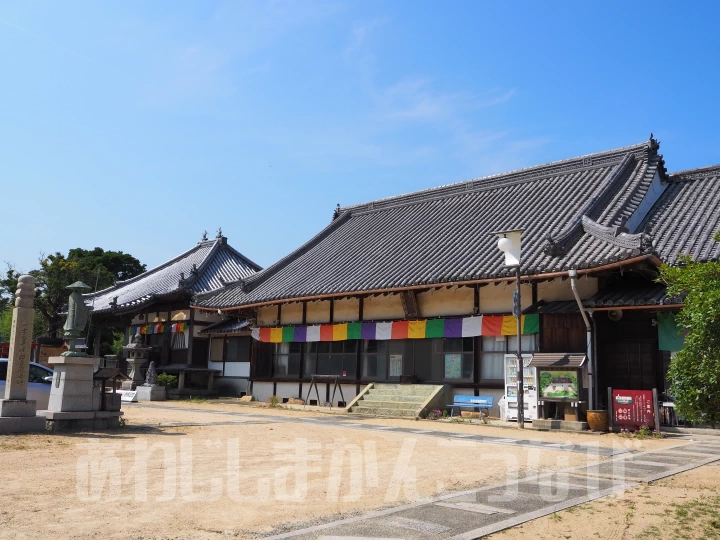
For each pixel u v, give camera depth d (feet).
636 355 58.90
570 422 53.83
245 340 101.50
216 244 131.75
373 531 20.84
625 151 79.77
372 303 79.05
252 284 92.38
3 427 41.73
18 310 44.78
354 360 80.23
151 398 89.76
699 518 22.79
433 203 97.91
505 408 60.70
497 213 82.58
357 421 60.54
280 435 46.44
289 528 21.20
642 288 58.65
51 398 46.11
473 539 20.10
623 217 65.31
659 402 55.42
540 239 67.82
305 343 86.89
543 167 86.99
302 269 93.04
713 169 75.97
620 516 23.07
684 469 33.53
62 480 27.61
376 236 94.58
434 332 70.38
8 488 25.81
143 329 115.44
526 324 62.44
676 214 70.54
